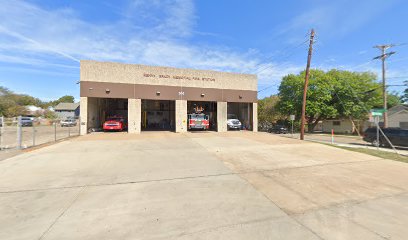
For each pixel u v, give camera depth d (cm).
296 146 1390
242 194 547
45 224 378
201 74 2453
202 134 2097
